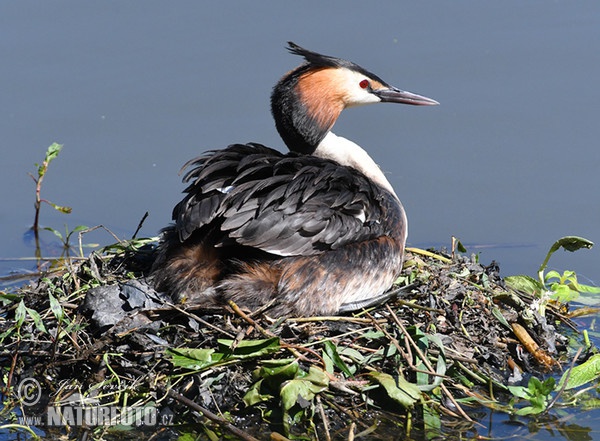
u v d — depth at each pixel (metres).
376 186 13.29
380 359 11.78
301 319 11.94
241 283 11.87
